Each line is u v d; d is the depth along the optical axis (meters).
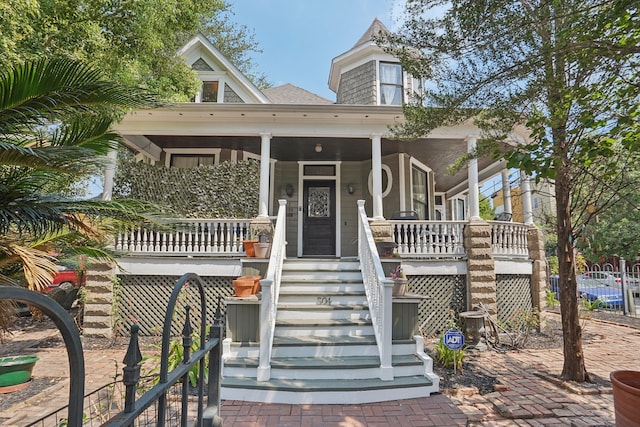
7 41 4.64
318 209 10.14
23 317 9.20
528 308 8.16
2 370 4.46
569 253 4.96
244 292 5.81
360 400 4.23
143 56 7.39
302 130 7.71
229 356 4.86
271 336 4.89
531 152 3.20
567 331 4.88
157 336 7.07
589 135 3.55
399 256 7.36
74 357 0.98
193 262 7.27
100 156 3.80
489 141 3.89
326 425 3.63
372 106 7.27
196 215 7.86
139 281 7.31
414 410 4.01
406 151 9.59
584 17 2.80
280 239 6.50
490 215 22.36
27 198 3.47
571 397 4.32
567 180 4.77
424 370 4.74
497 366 5.48
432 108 4.20
